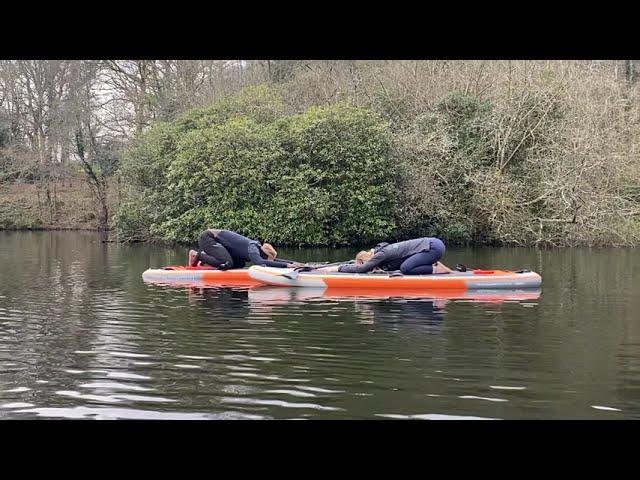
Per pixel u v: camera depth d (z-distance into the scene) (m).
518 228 19.42
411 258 10.84
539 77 20.53
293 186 19.00
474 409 4.68
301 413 4.62
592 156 18.95
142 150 21.45
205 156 19.31
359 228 19.33
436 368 5.71
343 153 19.08
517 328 7.41
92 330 7.35
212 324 7.66
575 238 19.27
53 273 12.77
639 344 6.60
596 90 20.53
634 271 13.06
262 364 5.85
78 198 28.30
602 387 5.17
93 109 25.59
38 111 27.47
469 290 10.43
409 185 19.73
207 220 19.03
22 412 4.68
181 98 25.75
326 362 5.91
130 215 21.09
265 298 9.68
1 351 6.38
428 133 20.30
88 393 5.06
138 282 11.49
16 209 27.52
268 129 19.77
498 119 19.98
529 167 19.98
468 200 20.08
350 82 23.56
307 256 16.23
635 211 19.16
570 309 8.70
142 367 5.77
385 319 7.96
